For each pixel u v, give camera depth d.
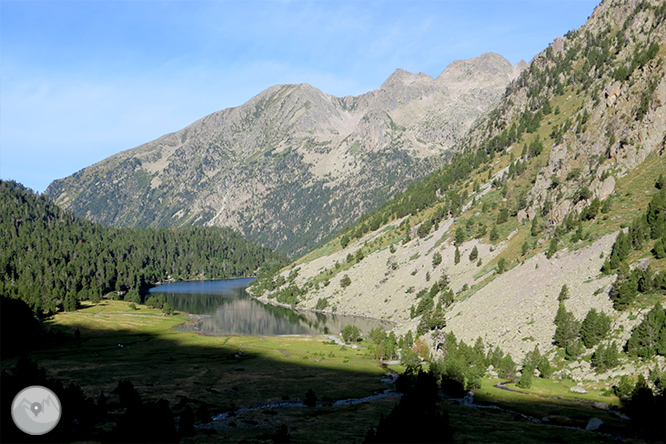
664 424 75.00
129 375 122.38
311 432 73.69
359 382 120.50
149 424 64.81
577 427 78.44
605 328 114.94
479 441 68.31
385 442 60.53
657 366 95.38
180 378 120.94
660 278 117.25
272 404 97.19
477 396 101.44
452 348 134.88
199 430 73.75
